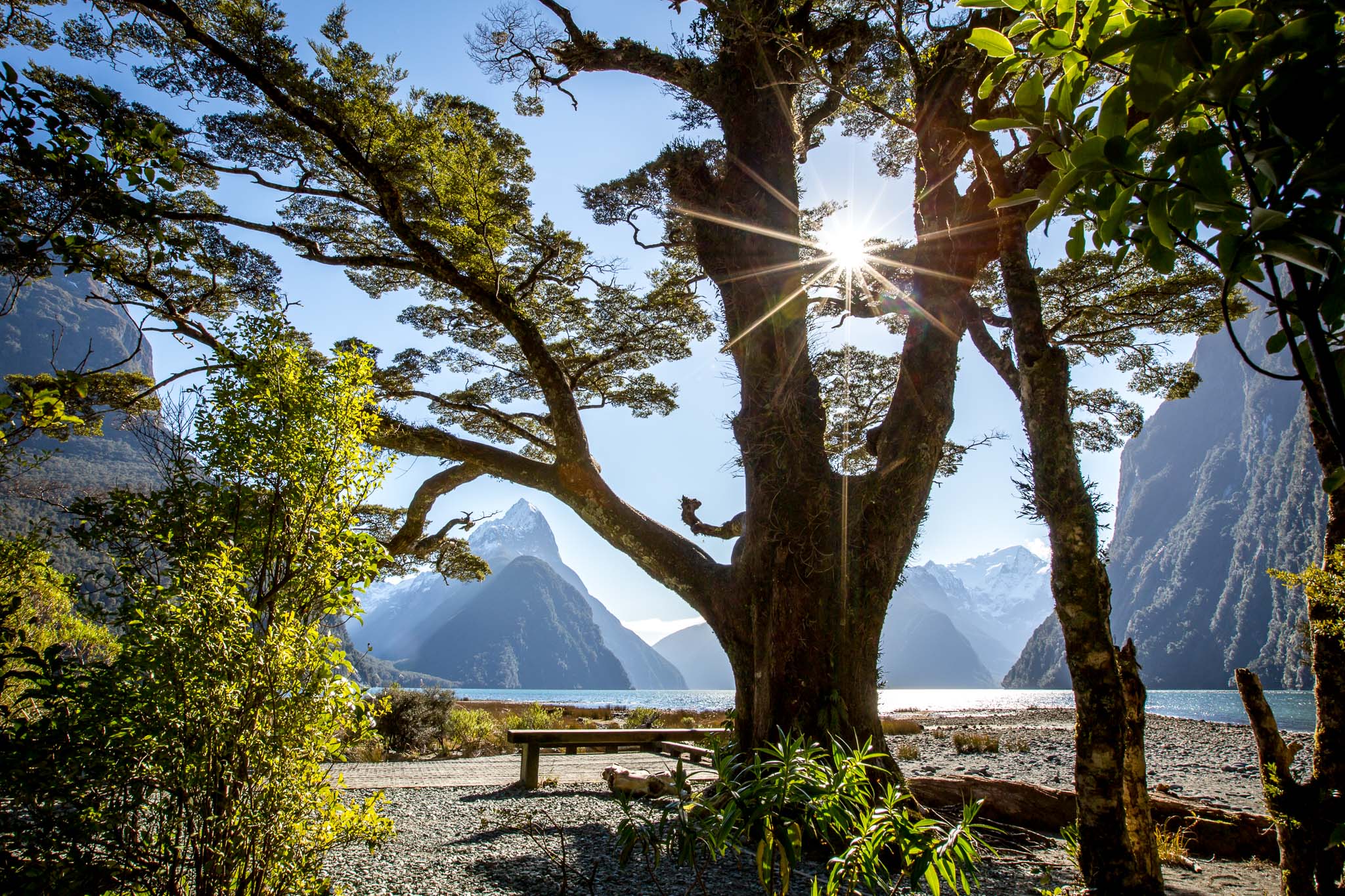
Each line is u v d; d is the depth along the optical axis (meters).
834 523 7.37
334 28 10.10
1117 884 3.51
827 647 7.02
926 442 7.78
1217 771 13.23
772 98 8.66
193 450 2.95
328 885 2.95
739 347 8.23
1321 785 3.05
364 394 3.33
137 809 2.49
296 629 2.83
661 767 10.67
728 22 6.94
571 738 9.45
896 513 7.57
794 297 8.05
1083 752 3.72
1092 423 12.56
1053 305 10.84
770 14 7.17
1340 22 1.05
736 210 8.35
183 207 10.12
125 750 2.43
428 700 16.94
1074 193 1.24
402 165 10.40
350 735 2.98
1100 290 10.52
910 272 8.85
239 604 2.71
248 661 2.65
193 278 9.94
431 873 4.87
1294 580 3.27
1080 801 3.71
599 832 6.31
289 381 3.09
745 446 7.86
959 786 7.38
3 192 2.83
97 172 2.73
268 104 10.41
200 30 9.26
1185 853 6.38
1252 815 6.95
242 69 9.24
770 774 2.29
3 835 2.31
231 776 2.58
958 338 8.05
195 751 2.52
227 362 3.05
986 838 6.54
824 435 7.81
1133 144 1.08
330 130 9.70
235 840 2.58
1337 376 0.98
